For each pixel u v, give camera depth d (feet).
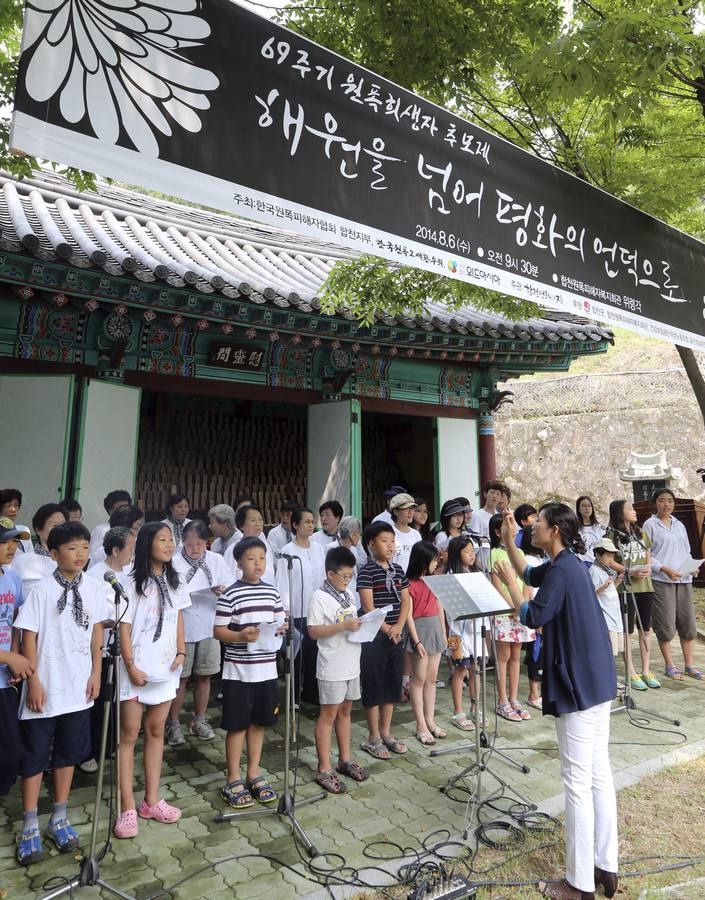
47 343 20.22
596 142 19.94
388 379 27.55
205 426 32.40
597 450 59.06
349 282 19.57
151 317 19.61
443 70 15.37
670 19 12.05
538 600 9.20
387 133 9.82
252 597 11.60
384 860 9.68
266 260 29.40
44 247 16.55
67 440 19.03
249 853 9.88
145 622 10.80
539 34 14.67
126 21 7.36
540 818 11.03
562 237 12.53
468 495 29.01
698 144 20.72
